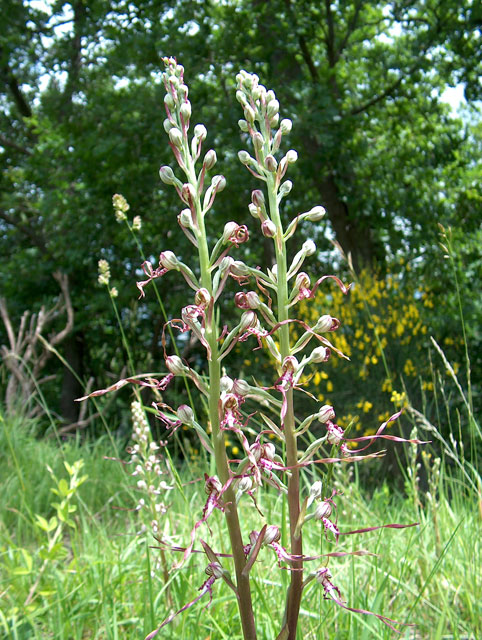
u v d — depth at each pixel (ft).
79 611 7.68
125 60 32.60
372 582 8.38
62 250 39.86
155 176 34.71
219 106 33.17
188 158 4.74
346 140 32.89
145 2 34.42
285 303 4.88
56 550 7.93
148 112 32.73
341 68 41.16
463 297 35.40
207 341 4.50
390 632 6.73
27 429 22.29
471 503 11.09
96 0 34.09
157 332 42.34
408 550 8.69
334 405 23.79
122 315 43.29
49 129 41.50
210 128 32.83
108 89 38.70
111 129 34.42
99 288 41.88
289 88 30.40
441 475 10.34
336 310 25.89
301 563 4.71
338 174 34.88
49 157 40.45
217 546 9.11
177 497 12.22
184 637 6.61
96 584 7.88
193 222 4.59
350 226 36.35
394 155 38.19
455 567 8.58
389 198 35.63
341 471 11.13
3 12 41.14
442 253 35.09
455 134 39.81
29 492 13.89
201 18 33.17
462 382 24.91
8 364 24.88
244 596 4.52
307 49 35.68
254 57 32.91
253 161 5.11
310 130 29.84
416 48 34.55
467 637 7.05
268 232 4.87
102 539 10.23
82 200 37.81
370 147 39.27
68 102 39.83
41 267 43.01
